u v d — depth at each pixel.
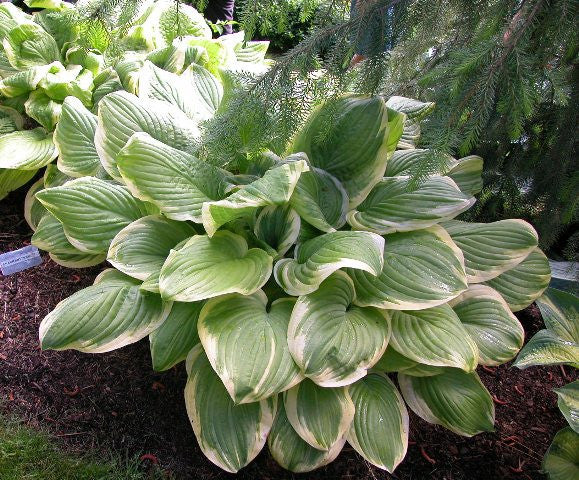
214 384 1.38
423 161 1.31
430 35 1.46
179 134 1.64
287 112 1.36
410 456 1.56
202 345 1.34
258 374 1.22
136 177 1.43
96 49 2.22
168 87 1.83
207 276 1.32
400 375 1.51
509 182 1.89
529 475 1.54
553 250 2.21
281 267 1.42
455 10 1.35
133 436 1.53
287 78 1.32
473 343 1.36
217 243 1.44
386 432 1.35
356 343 1.29
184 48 2.14
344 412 1.32
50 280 1.96
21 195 2.27
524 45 1.20
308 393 1.35
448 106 1.35
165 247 1.53
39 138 2.11
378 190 1.58
